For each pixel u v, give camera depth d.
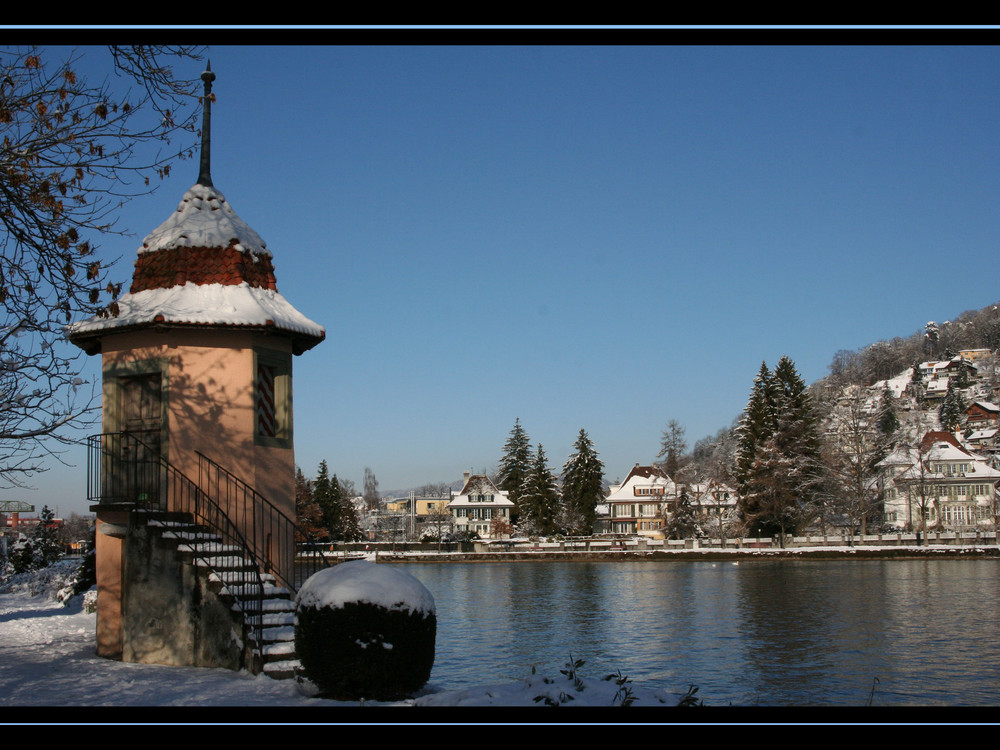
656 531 123.69
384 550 89.88
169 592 15.63
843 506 89.56
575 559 82.06
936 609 37.50
